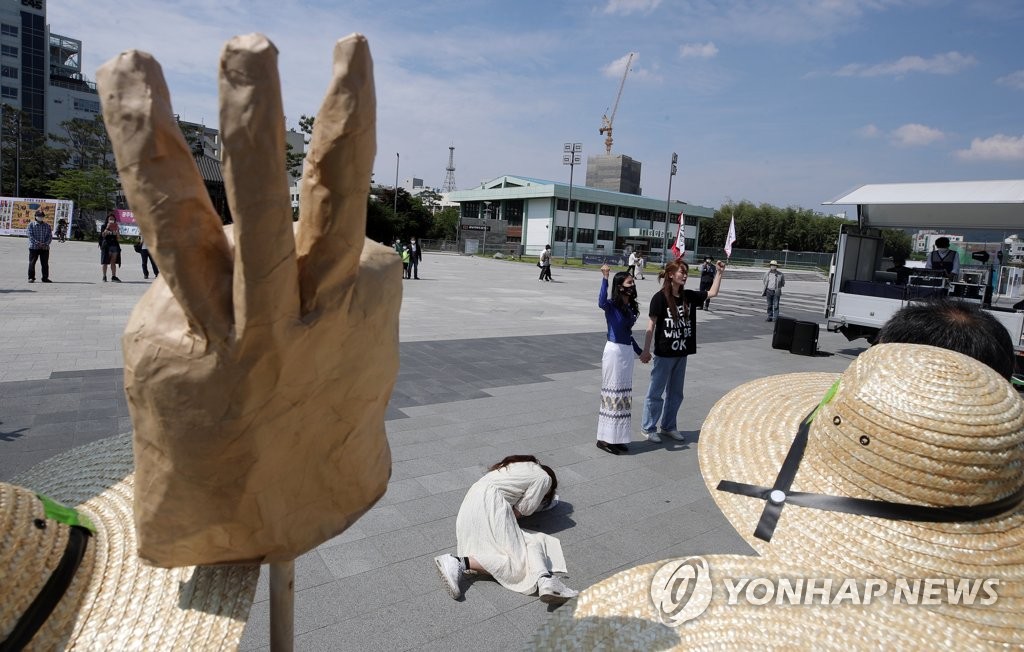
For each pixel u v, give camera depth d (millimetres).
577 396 7168
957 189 9469
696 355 10359
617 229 64875
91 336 8719
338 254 738
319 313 734
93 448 1416
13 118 51625
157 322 716
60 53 80938
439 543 3762
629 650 1148
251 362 693
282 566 1027
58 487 1283
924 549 1059
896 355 1161
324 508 879
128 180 650
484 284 22516
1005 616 1004
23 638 907
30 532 967
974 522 1062
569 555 3758
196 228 676
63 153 54156
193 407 708
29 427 5176
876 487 1109
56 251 25406
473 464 4996
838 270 10664
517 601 3242
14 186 53094
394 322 895
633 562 3705
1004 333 1766
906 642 1023
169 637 939
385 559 3566
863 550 1091
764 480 1270
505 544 3414
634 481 4887
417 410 6340
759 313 17734
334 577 3371
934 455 1038
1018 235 9508
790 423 1409
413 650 2852
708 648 1110
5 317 9914
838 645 1051
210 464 737
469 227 56406
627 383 5430
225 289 694
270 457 768
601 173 82062
